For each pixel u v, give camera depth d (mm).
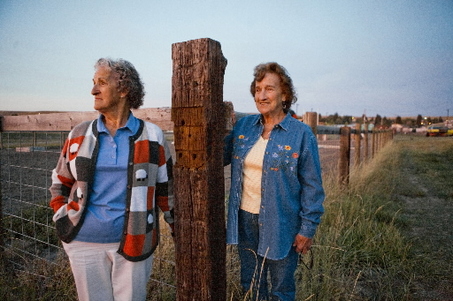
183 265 1566
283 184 1804
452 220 4574
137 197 1618
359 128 7344
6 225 3803
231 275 2520
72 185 1786
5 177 6562
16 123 3176
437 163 11672
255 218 1915
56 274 2746
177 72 1493
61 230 1648
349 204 4375
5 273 2889
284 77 1861
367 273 2902
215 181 1503
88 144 1629
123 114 1707
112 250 1637
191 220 1513
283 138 1837
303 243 1819
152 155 1689
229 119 1848
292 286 1974
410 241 3586
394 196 5926
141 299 1720
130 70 1705
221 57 1501
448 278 2879
